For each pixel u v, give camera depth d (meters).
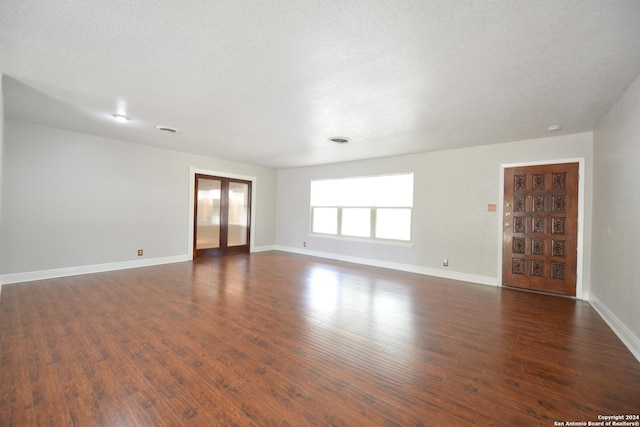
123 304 3.33
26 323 2.75
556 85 2.55
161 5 1.64
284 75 2.47
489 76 2.40
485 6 1.58
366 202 6.23
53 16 1.75
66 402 1.67
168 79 2.59
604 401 1.76
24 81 2.68
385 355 2.29
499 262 4.54
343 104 3.08
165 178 5.68
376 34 1.87
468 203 4.84
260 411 1.63
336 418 1.58
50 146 4.33
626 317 2.61
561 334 2.74
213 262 5.96
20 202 4.11
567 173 4.04
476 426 1.54
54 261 4.43
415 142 4.58
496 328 2.87
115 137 4.81
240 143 4.93
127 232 5.19
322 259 6.57
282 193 7.88
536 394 1.82
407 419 1.59
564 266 4.05
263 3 1.60
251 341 2.48
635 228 2.44
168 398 1.72
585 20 1.68
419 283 4.60
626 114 2.64
